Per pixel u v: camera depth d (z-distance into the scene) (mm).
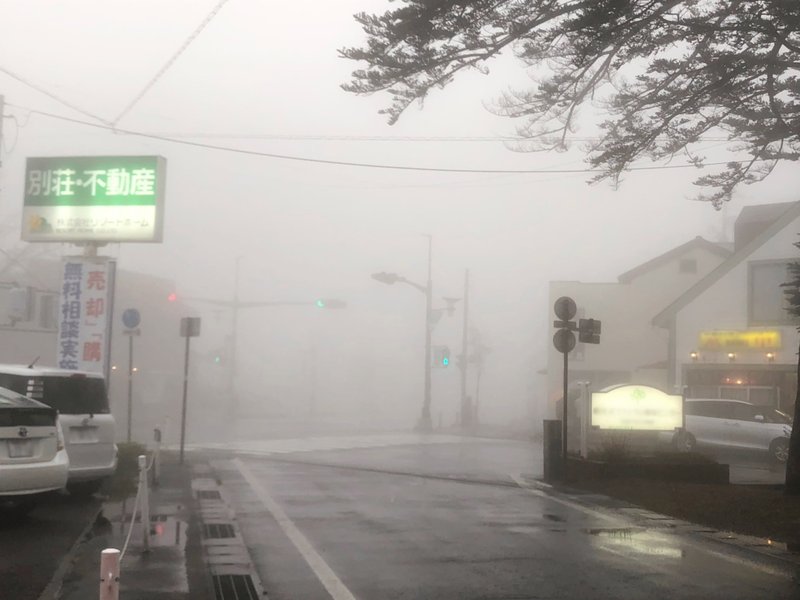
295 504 13109
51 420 10859
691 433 24125
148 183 20297
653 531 11102
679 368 30734
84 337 20156
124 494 13766
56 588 7574
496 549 9742
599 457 16781
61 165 20625
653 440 17953
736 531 11336
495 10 10867
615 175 13711
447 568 8734
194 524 11023
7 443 10328
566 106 12836
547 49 11867
